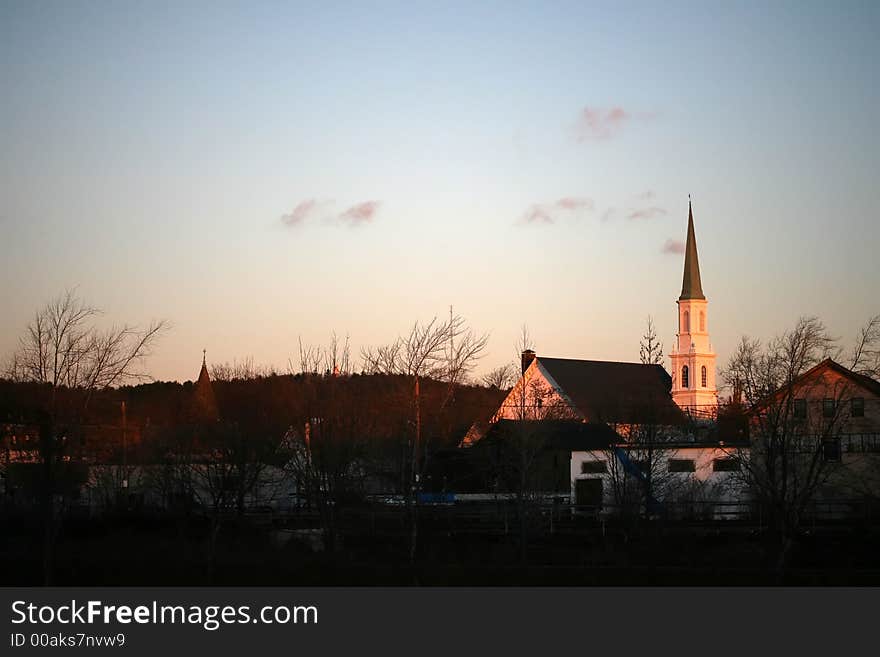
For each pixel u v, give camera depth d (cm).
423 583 5347
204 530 6831
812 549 5809
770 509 5894
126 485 8612
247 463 7769
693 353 18112
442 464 7994
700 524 6800
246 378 9638
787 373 6538
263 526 7106
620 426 8906
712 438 8325
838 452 7288
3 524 6725
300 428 7131
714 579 5184
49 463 5366
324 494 6316
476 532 6488
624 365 13238
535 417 8906
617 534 6544
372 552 6028
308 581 5434
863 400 7350
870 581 5050
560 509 7500
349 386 7256
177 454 7731
